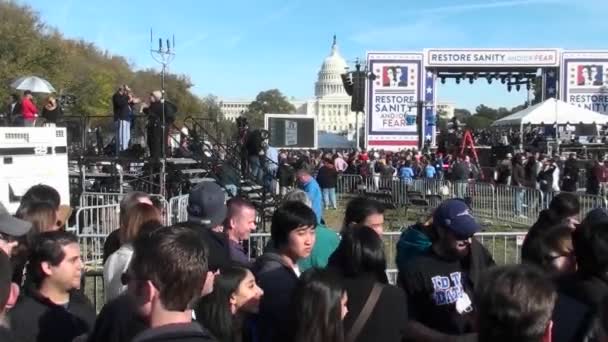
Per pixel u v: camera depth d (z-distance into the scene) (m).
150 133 17.86
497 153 34.53
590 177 23.19
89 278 10.11
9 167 12.09
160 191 17.44
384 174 29.36
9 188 12.08
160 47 20.88
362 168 30.36
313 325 3.29
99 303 8.52
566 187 23.45
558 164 26.08
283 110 138.00
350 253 3.89
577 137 36.03
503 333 2.52
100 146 20.61
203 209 5.25
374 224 5.21
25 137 12.45
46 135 12.93
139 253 2.77
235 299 3.96
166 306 2.70
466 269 4.39
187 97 84.75
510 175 25.69
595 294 3.56
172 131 20.62
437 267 4.34
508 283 2.58
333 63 148.50
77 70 59.16
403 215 22.42
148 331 2.67
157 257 2.70
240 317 4.01
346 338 3.75
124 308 3.29
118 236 5.40
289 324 3.46
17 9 47.38
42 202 5.43
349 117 140.75
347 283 3.88
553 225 4.49
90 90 55.31
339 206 26.02
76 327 4.05
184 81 86.44
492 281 2.63
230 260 4.64
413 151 34.44
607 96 43.69
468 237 4.29
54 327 3.94
